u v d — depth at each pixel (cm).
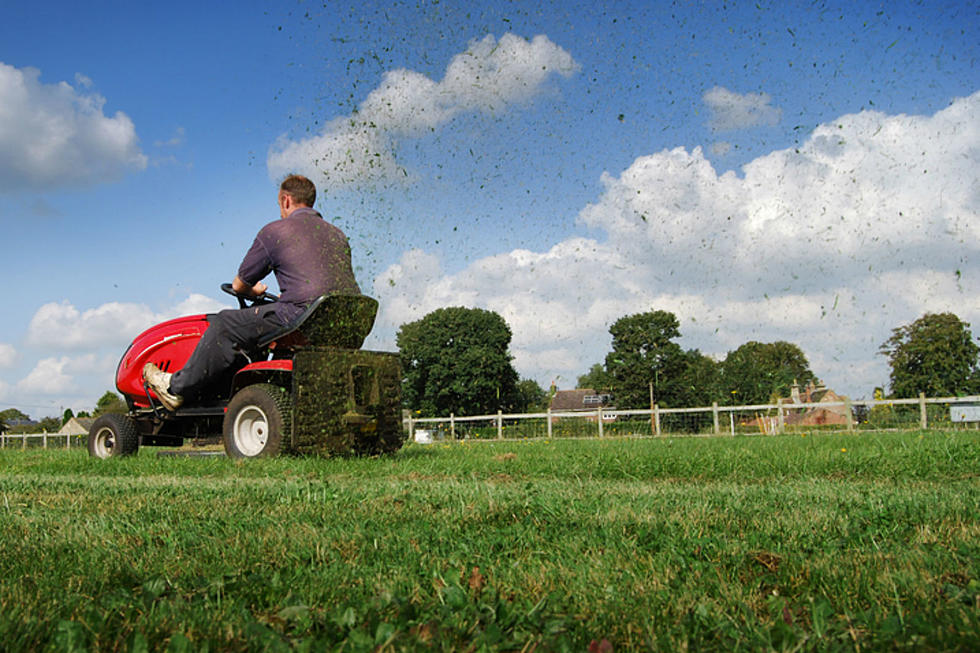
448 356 3809
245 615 139
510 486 380
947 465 443
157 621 135
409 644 120
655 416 1741
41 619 135
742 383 2820
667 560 184
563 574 171
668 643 125
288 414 548
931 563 173
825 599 150
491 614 136
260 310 574
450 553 197
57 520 259
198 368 599
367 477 447
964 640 117
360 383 595
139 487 380
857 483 381
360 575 172
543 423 1886
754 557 187
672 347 3228
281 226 575
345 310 571
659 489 359
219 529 236
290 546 205
